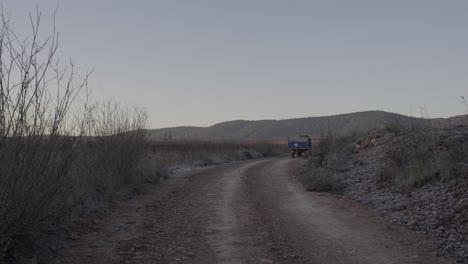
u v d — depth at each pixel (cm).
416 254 803
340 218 1147
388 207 1227
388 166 1605
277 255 812
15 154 653
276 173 2439
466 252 793
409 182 1338
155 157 2409
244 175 2342
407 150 1608
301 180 1989
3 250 642
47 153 732
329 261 773
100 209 1163
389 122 2484
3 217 630
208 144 4500
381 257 791
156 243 888
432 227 963
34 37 757
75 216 986
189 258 791
